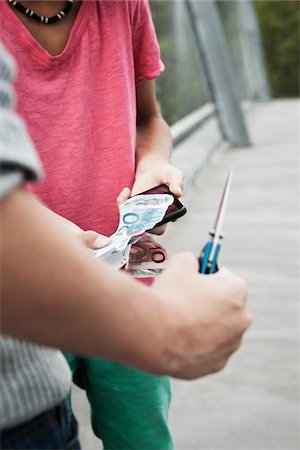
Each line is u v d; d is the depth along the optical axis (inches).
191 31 346.6
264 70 697.0
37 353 38.1
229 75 376.5
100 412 66.7
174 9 289.4
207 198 269.9
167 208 58.8
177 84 285.6
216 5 462.6
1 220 30.0
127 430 65.9
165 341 34.3
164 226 62.2
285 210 248.4
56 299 31.0
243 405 123.4
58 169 63.8
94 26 64.0
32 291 30.6
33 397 37.1
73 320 31.6
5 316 30.9
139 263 55.7
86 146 64.7
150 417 65.5
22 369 37.0
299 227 226.8
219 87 377.7
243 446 112.1
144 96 75.8
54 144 63.4
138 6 68.9
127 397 65.0
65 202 64.5
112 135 65.9
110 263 53.1
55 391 38.0
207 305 35.9
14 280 30.3
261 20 783.1
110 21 65.0
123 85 65.6
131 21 68.4
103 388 65.3
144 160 69.8
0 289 30.3
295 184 289.0
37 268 30.6
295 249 203.9
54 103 62.7
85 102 64.0
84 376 67.6
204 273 38.2
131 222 57.1
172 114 271.6
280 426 117.2
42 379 37.6
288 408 122.3
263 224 231.0
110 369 64.6
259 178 303.4
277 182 294.2
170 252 206.1
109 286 32.6
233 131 384.5
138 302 33.6
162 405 66.1
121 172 66.4
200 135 326.6
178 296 35.7
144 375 64.6
